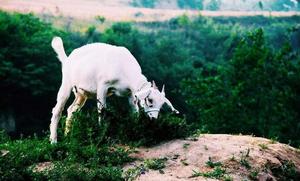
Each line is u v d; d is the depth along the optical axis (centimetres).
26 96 4659
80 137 984
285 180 961
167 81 5784
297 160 1051
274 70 3081
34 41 5056
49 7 9238
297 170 1004
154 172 866
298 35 7725
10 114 4544
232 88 3095
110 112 1003
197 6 12838
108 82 1004
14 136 4525
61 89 1072
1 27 4959
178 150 960
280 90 3069
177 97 5278
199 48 7694
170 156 936
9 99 4553
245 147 1008
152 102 980
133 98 1025
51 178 776
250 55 3069
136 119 998
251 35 3131
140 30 8638
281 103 2977
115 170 830
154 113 979
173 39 7600
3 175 748
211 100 3067
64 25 8088
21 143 1027
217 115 2992
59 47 1100
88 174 805
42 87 4609
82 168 835
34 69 4650
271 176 927
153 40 7812
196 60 6725
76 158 898
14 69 4503
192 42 7881
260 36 3119
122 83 1009
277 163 974
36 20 6016
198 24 9188
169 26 9225
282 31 8456
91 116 1013
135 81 1002
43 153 936
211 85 3141
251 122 2947
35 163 907
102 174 809
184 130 1038
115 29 7275
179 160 922
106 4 10894
